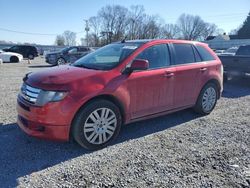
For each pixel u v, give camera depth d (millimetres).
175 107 5031
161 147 4070
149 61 4559
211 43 58594
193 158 3715
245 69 9844
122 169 3396
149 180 3154
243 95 8148
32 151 3877
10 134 4473
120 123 4215
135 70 4234
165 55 4848
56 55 19797
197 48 5551
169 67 4824
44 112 3643
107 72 4082
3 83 9781
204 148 4055
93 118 3883
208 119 5500
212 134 4645
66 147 4027
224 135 4605
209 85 5684
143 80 4363
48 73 4105
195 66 5281
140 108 4438
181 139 4395
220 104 6848
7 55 23969
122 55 4418
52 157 3711
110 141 4125
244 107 6570
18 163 3527
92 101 3855
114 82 4035
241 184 3088
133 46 4613
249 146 4156
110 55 4562
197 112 5688
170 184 3074
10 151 3863
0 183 3068
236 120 5473
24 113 3867
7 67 18031
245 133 4719
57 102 3621
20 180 3131
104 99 3984
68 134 3752
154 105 4633
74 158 3689
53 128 3666
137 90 4320
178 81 4934
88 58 4875
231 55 10625
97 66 4398
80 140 3824
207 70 5543
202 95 5551
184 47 5266
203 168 3447
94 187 3008
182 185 3057
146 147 4066
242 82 10844
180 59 5090
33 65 20344
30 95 3809
